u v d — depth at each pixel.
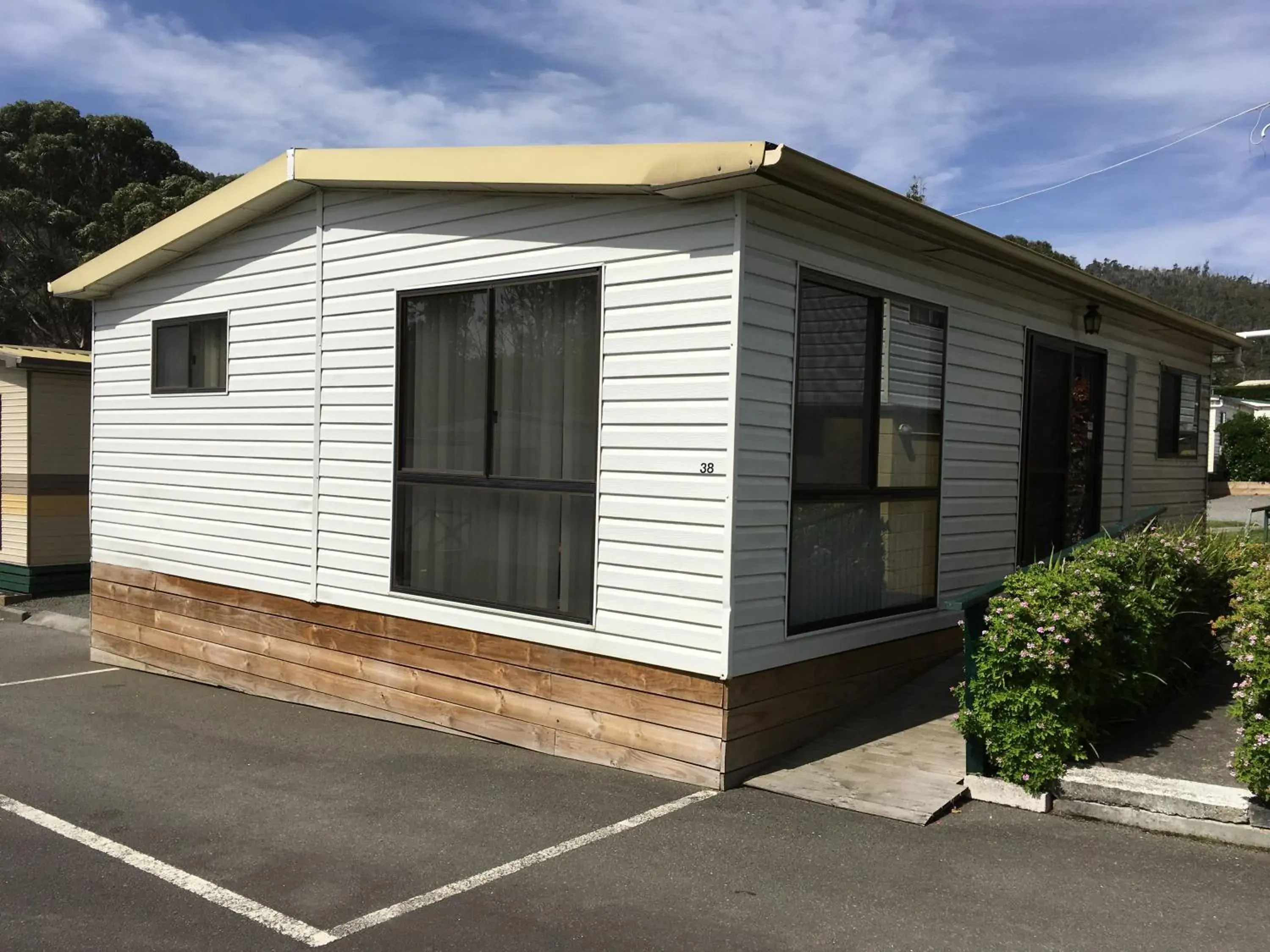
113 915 3.74
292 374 7.25
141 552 8.66
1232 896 3.69
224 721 6.86
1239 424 28.94
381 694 6.72
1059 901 3.68
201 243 7.89
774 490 5.18
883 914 3.62
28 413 11.88
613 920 3.63
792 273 5.22
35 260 26.70
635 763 5.35
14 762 5.96
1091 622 4.61
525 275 5.78
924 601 6.59
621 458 5.34
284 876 4.11
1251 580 4.39
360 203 6.71
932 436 6.55
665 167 4.87
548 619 5.72
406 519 6.56
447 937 3.52
